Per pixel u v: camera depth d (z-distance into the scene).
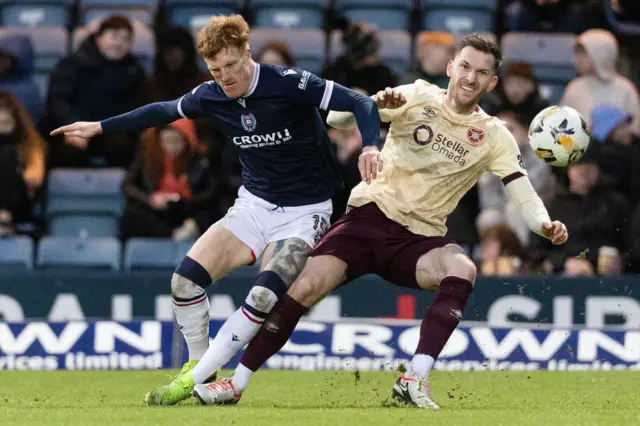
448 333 16.80
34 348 24.88
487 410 16.45
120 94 33.53
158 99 33.31
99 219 33.53
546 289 27.14
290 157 17.25
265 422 14.31
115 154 34.19
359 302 27.03
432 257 17.23
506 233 29.80
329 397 19.27
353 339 24.89
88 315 27.34
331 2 38.91
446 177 17.56
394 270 17.58
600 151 30.86
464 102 17.20
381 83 32.50
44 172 33.28
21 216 32.47
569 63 36.56
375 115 16.39
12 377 22.89
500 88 32.81
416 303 26.98
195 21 38.09
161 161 31.27
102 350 24.88
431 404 16.52
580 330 24.98
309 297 17.09
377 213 17.62
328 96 16.61
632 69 37.22
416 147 17.55
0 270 28.48
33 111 34.69
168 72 33.41
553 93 36.47
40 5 38.62
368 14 38.12
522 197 17.59
